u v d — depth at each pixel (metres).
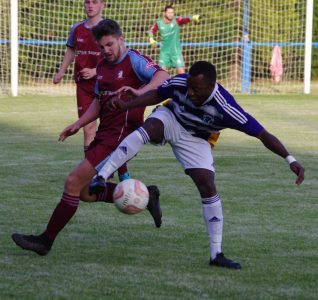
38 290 10.01
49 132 27.95
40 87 46.69
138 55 12.70
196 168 11.36
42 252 11.73
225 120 11.01
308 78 45.88
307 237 13.36
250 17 48.25
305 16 48.84
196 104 10.97
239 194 17.11
